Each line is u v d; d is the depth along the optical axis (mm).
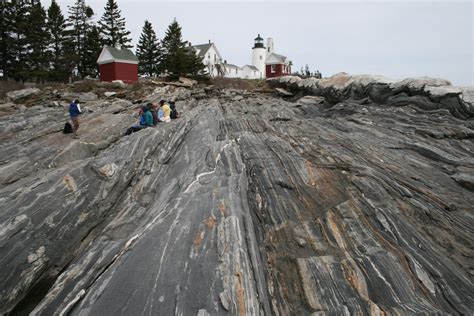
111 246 6312
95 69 54250
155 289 4852
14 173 9781
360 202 7719
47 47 49094
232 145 10898
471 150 10789
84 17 58062
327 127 15016
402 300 5129
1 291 5211
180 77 40062
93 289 4957
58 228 6609
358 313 4836
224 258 5398
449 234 6727
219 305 4590
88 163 8773
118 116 18547
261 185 8906
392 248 6281
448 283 5449
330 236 6773
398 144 11797
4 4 42750
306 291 5344
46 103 26672
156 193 8883
